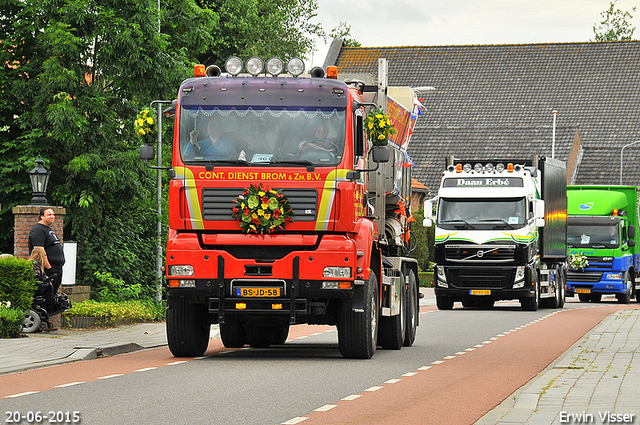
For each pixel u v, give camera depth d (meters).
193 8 43.75
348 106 22.33
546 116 118.06
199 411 14.84
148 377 19.11
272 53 71.19
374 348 23.94
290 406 15.52
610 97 118.94
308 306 22.22
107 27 35.53
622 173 111.56
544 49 125.81
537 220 48.66
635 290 68.62
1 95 35.72
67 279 31.92
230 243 21.98
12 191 35.41
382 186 26.83
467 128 115.00
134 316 33.06
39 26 35.56
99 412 14.66
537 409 15.02
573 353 24.64
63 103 33.97
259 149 22.12
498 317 43.16
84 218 35.66
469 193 48.38
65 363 21.81
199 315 23.55
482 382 19.16
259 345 27.52
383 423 14.12
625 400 15.94
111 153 36.22
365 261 22.42
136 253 39.31
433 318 42.22
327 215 21.83
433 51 127.31
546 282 50.91
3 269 27.30
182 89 22.61
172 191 22.16
